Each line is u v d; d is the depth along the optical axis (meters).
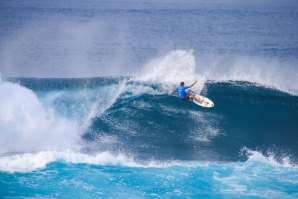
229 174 56.09
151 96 80.81
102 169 56.91
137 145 67.06
